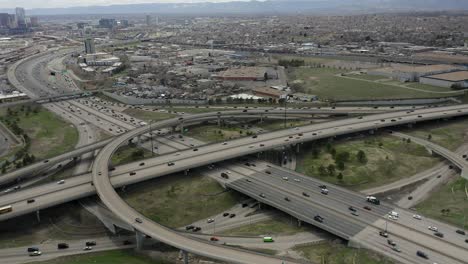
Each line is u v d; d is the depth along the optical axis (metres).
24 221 143.50
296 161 190.88
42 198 146.25
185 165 170.88
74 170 185.25
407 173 174.12
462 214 137.25
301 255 116.69
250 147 190.00
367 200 143.62
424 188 161.38
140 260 119.12
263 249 120.62
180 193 158.75
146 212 146.50
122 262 117.00
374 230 124.25
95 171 165.12
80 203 151.38
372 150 195.00
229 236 129.12
